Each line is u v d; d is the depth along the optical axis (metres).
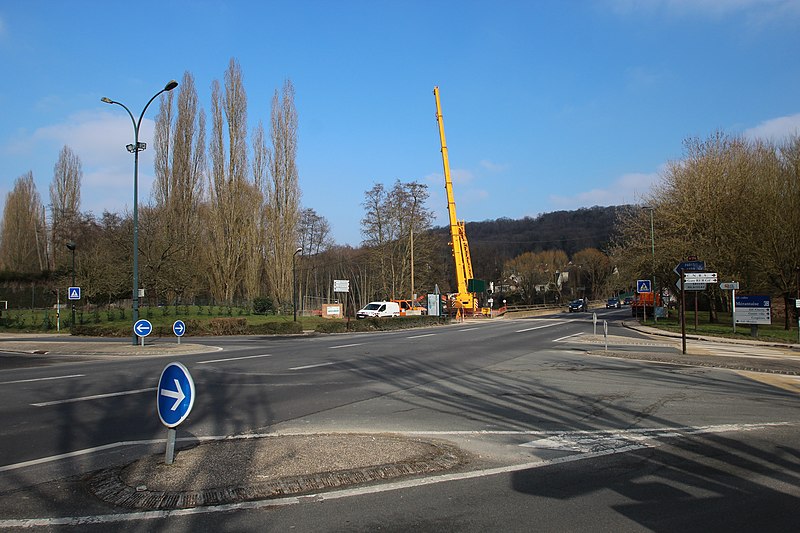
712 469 6.63
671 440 8.06
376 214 62.47
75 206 67.12
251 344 26.73
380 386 13.32
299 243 54.84
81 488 5.92
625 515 5.19
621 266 48.31
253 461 6.57
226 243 51.03
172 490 5.63
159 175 49.78
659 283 47.53
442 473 6.45
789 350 24.39
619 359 19.45
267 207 52.97
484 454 7.32
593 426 9.03
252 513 5.19
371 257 63.62
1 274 61.22
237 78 51.31
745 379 14.67
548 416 9.84
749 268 38.47
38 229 67.25
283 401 11.28
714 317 43.97
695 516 5.15
